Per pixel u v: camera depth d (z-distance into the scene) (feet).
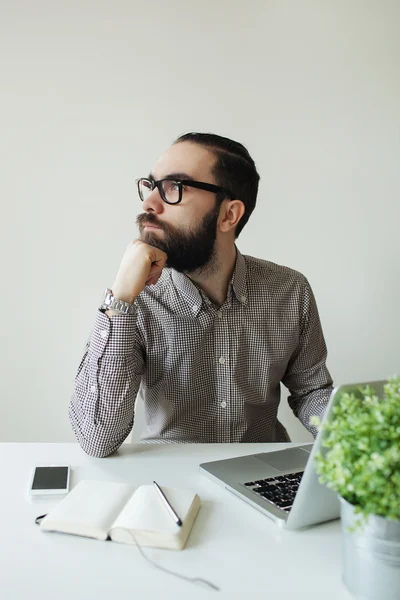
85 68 5.81
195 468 3.27
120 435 3.47
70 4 5.76
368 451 1.79
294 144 6.07
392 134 6.15
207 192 3.99
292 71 6.01
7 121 5.76
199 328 4.28
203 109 5.95
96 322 3.63
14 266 5.88
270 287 4.56
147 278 3.79
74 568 2.16
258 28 5.94
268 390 4.49
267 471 3.16
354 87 6.08
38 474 3.00
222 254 4.23
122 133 5.89
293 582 2.12
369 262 6.25
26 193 5.83
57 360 6.00
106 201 5.91
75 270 5.94
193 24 5.88
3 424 6.00
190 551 2.31
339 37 6.03
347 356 6.32
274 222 6.13
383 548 1.89
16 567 2.15
